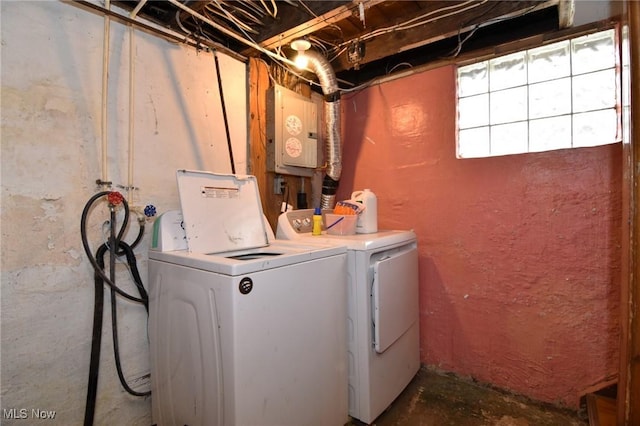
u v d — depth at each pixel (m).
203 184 1.47
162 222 1.42
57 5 1.26
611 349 1.55
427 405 1.72
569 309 1.65
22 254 1.17
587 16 1.60
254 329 1.06
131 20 1.45
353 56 2.05
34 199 1.20
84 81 1.33
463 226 1.96
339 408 1.44
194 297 1.16
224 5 1.62
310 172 2.37
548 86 1.75
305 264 1.27
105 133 1.38
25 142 1.18
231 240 1.48
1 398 1.13
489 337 1.88
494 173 1.86
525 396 1.77
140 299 1.46
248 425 1.04
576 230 1.63
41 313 1.22
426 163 2.11
